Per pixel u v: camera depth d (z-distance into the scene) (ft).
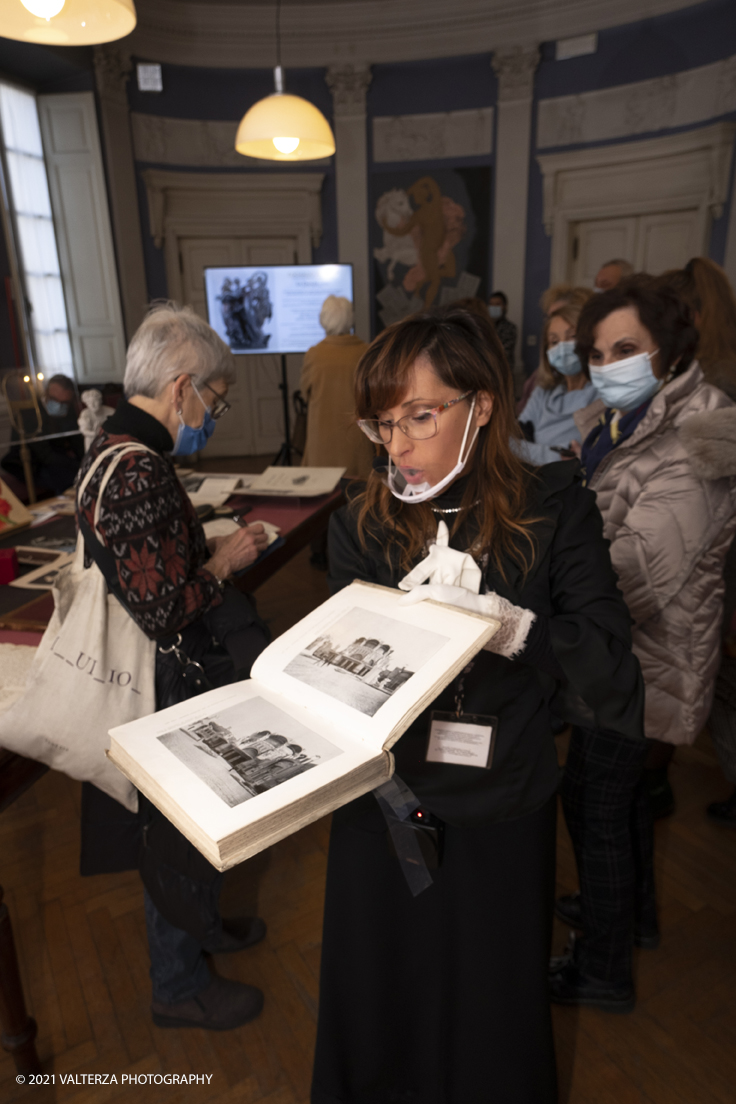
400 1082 3.73
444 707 3.03
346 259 24.02
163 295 23.08
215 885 3.93
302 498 7.89
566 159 21.61
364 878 3.29
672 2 19.07
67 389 8.79
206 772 2.26
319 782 2.18
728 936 5.45
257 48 21.74
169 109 21.71
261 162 22.79
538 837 3.16
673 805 6.74
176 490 3.74
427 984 3.40
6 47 17.85
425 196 23.08
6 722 3.70
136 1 19.85
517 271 23.24
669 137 19.98
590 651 2.68
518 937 3.22
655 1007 4.87
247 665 3.85
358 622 2.84
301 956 5.34
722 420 3.86
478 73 21.90
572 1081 4.38
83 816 4.55
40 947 5.48
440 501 3.07
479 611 2.70
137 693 3.82
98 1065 4.56
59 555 5.92
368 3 21.12
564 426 8.21
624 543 4.14
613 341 4.38
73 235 21.03
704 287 5.32
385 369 2.67
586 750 4.33
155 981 4.70
